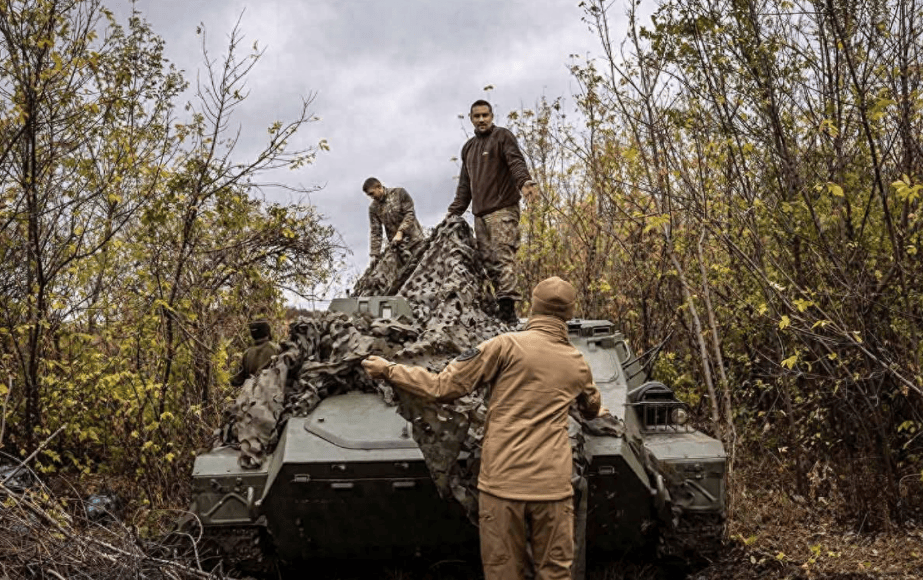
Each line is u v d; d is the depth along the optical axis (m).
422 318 7.35
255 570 6.61
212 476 6.35
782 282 8.66
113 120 9.20
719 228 8.16
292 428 6.36
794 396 9.49
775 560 7.05
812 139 8.54
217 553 6.43
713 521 6.56
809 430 9.24
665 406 7.07
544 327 5.28
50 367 9.05
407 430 6.19
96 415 9.28
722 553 6.97
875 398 7.98
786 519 8.19
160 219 8.95
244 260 9.98
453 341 6.86
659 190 8.50
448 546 6.52
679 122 8.67
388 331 7.02
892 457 8.37
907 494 8.28
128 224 9.92
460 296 7.58
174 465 8.80
